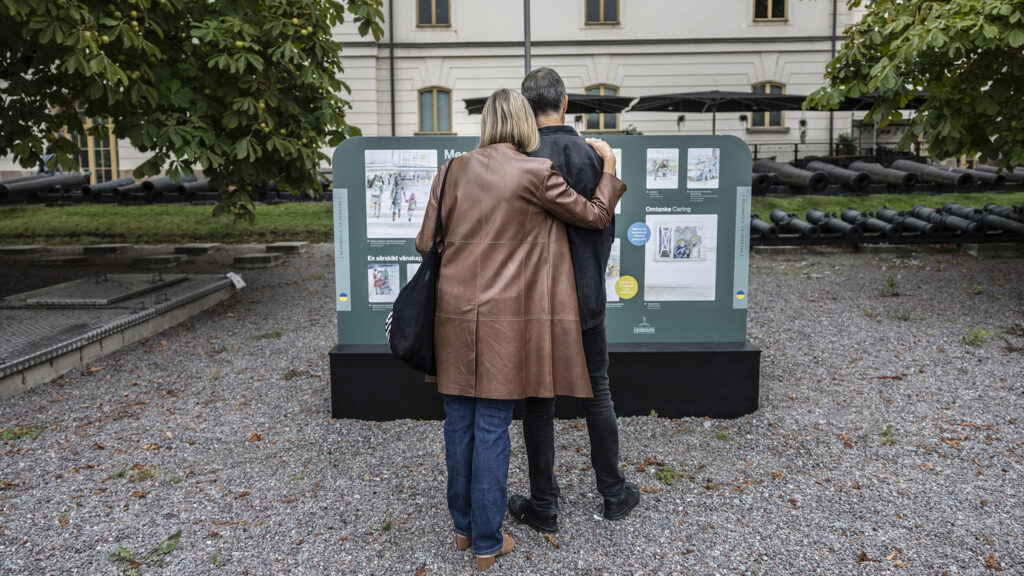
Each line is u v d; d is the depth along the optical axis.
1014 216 9.64
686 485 3.02
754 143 22.45
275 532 2.65
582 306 2.33
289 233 12.79
